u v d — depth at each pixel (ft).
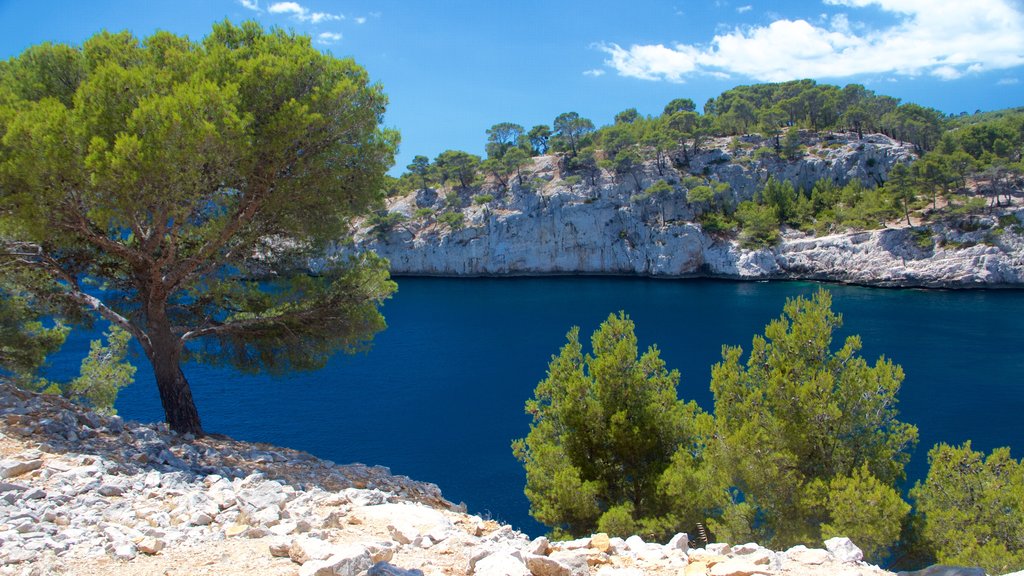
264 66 49.37
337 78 53.52
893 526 38.86
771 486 44.29
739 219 435.94
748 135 501.56
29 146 41.57
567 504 50.62
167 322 54.85
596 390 56.03
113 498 30.40
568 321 288.71
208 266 55.72
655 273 437.17
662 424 54.60
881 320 257.55
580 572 21.25
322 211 55.77
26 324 68.90
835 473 45.09
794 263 391.86
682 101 590.96
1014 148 395.75
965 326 242.37
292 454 54.29
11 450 36.29
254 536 25.18
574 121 545.03
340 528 27.96
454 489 122.11
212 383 190.70
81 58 52.24
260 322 58.39
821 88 518.78
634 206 452.76
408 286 434.30
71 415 44.16
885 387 45.85
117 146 41.16
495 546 24.49
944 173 362.12
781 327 49.60
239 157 46.52
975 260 331.36
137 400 163.53
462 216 494.59
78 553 22.80
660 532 47.98
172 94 46.37
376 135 56.59
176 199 45.42
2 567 20.53
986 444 132.57
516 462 133.90
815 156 453.17
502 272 479.41
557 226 469.57
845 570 22.95
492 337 259.80
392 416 164.25
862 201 404.77
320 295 59.06
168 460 42.32
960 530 42.83
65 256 55.57
